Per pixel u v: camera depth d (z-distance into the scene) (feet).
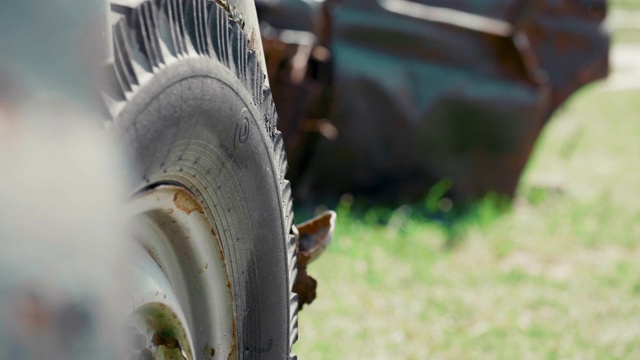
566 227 25.14
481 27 25.34
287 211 8.38
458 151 25.94
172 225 6.89
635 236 24.71
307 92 22.65
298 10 23.66
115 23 5.78
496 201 26.63
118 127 5.51
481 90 25.45
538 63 27.17
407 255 21.85
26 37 4.62
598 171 34.01
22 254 4.05
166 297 6.72
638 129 43.68
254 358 8.01
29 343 4.00
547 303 19.19
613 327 17.98
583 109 49.47
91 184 4.45
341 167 25.50
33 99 4.50
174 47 6.26
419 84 25.39
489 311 18.57
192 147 6.54
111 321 4.41
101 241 4.45
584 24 27.22
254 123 7.41
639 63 69.00
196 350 7.45
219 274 7.36
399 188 25.82
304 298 9.59
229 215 7.29
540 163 35.12
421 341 16.89
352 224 23.70
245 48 7.31
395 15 24.88
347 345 16.39
